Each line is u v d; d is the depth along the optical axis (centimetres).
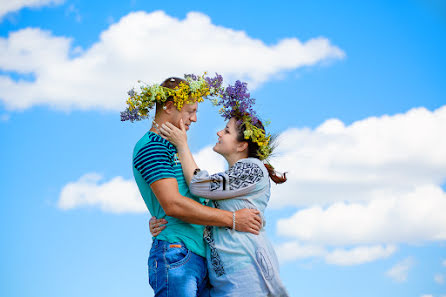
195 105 379
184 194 368
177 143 367
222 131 397
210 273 369
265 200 380
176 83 376
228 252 362
